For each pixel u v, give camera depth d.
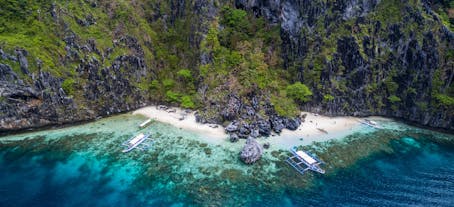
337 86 75.38
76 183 47.66
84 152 56.22
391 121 74.69
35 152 55.62
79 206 42.75
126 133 63.69
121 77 74.50
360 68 75.31
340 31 76.38
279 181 49.72
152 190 46.66
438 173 53.75
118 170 51.28
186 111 74.12
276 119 66.81
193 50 83.38
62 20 69.69
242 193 46.59
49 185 46.94
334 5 76.69
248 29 81.81
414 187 49.75
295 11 79.81
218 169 52.09
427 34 71.44
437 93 69.62
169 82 79.62
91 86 69.69
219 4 82.88
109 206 43.06
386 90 76.31
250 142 56.56
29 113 62.31
